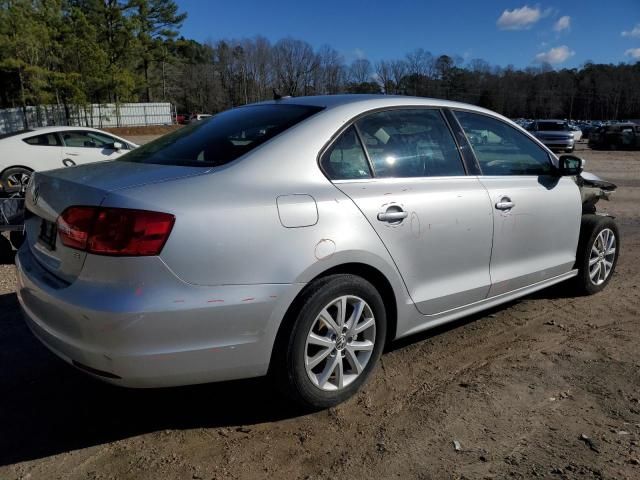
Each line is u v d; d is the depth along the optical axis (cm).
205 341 251
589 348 380
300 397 285
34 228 300
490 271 375
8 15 3409
